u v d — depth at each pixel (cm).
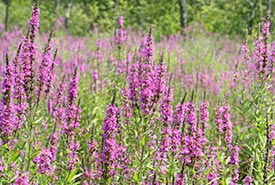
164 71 272
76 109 275
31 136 269
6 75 260
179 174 250
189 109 261
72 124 274
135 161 267
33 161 260
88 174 266
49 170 257
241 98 329
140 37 661
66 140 273
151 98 270
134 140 273
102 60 378
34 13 270
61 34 829
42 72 271
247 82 338
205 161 266
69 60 454
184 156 255
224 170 265
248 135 312
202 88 401
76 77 278
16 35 622
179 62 473
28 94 269
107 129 258
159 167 259
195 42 666
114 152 259
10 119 258
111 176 261
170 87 273
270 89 333
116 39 390
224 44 729
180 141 260
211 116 355
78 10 1180
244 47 344
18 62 267
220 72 445
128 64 351
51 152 268
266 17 314
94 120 324
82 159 279
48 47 273
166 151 262
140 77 273
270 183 258
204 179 262
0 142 258
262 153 271
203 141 259
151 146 265
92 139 275
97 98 346
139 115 272
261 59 306
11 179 241
